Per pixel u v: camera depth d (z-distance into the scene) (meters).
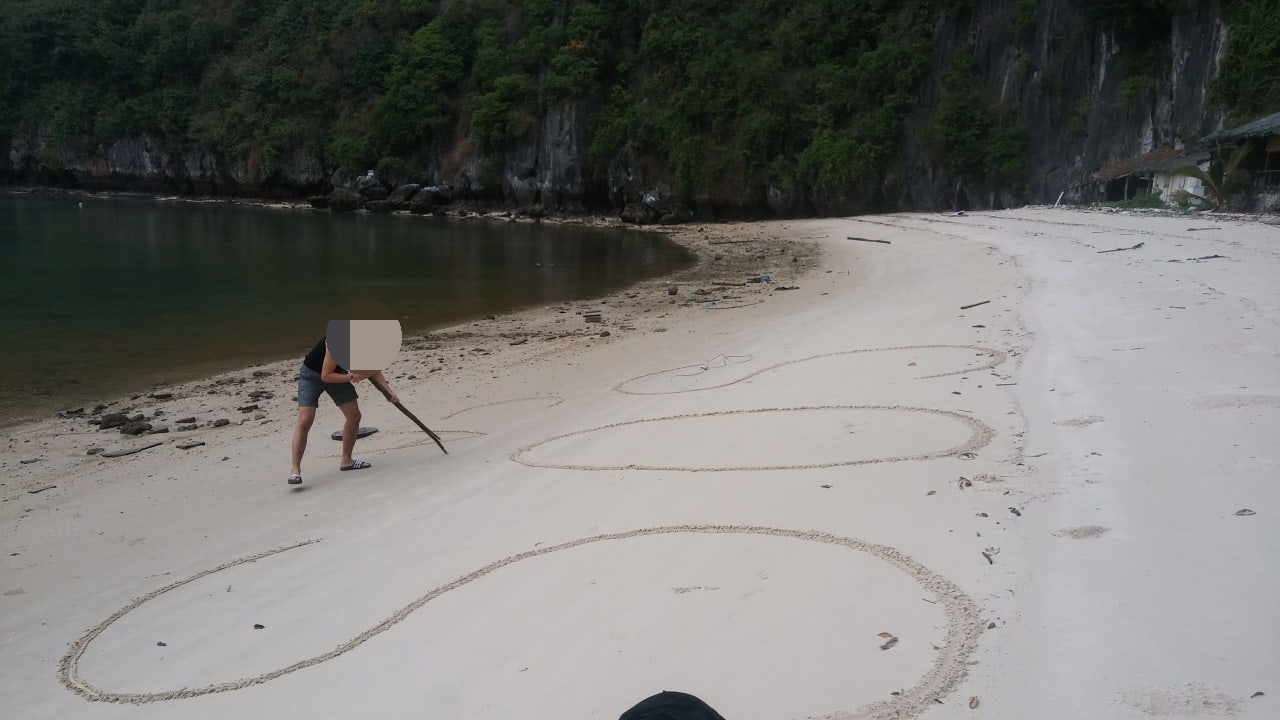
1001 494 5.41
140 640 5.17
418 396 11.80
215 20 67.25
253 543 6.67
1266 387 6.64
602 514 6.09
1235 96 30.31
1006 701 3.39
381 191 57.31
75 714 4.40
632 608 4.60
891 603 4.28
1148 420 6.28
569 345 15.04
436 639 4.59
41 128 70.38
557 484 6.99
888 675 3.69
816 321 13.97
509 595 4.97
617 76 51.50
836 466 6.41
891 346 10.46
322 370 8.02
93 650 5.12
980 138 40.75
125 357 15.44
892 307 14.00
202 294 22.67
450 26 56.72
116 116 67.38
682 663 4.02
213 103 65.25
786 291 19.78
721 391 9.64
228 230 42.41
